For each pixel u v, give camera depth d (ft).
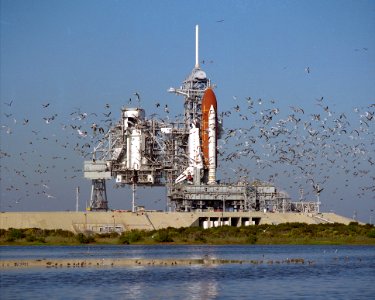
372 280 400.47
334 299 329.93
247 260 531.09
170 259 537.24
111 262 500.74
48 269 453.99
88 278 404.98
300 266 483.92
